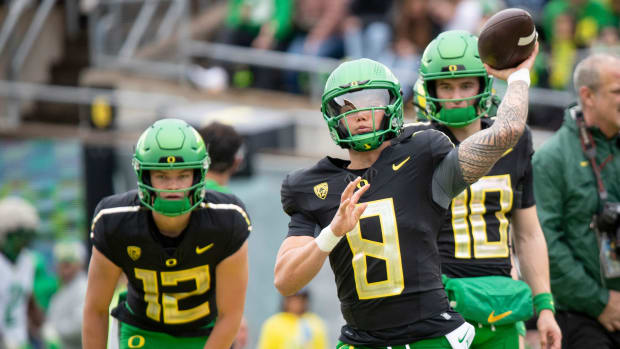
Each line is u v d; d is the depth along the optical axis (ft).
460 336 41.55
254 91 143.23
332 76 42.52
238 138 62.03
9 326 89.92
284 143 118.21
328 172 42.78
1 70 134.00
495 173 50.14
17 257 91.25
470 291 48.55
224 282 48.03
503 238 50.31
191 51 144.87
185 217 46.09
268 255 110.63
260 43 144.87
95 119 117.80
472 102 49.55
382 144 42.73
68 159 115.03
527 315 49.21
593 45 125.08
